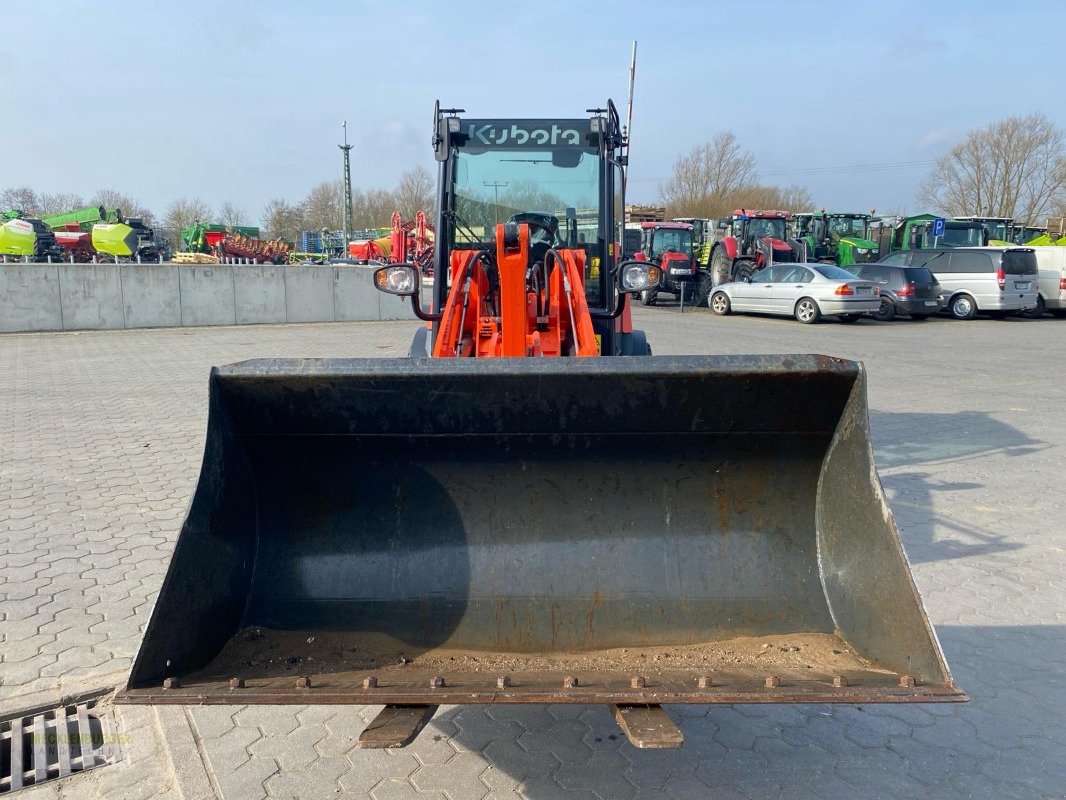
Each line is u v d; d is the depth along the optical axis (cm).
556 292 463
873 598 280
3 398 982
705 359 293
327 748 319
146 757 316
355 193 5894
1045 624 420
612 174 587
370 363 292
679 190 5359
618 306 589
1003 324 2041
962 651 392
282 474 322
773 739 328
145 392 1024
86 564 483
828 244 2928
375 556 319
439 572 317
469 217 588
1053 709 346
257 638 295
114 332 1714
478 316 480
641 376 291
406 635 303
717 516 324
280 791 293
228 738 325
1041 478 675
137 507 585
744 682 240
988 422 887
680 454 321
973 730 332
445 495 324
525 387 296
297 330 1814
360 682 253
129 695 232
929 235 2742
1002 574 480
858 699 227
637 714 234
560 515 324
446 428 311
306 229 5784
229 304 1880
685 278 2472
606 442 317
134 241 2702
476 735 329
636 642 302
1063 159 5134
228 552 296
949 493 632
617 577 316
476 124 583
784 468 322
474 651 297
